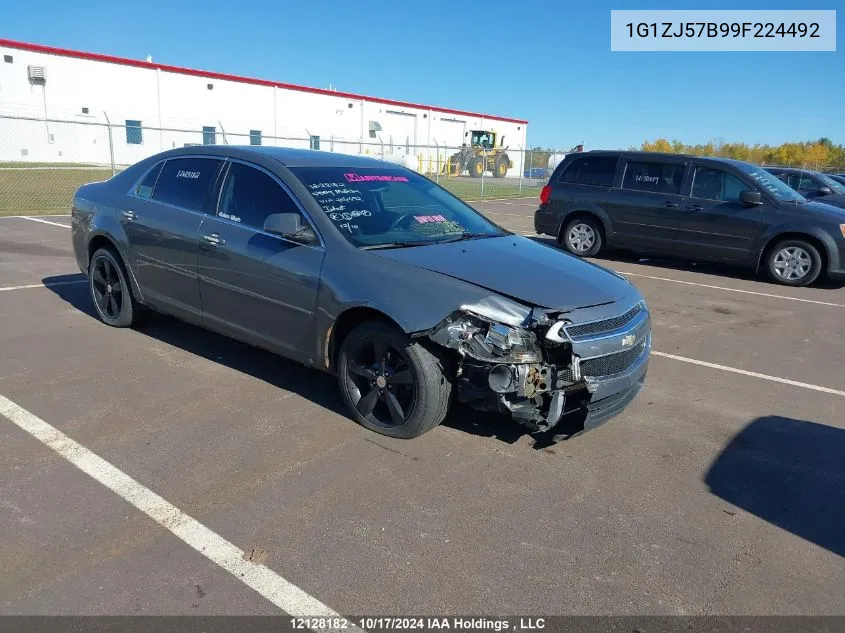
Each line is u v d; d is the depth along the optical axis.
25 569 2.59
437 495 3.29
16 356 4.92
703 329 6.82
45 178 23.16
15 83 29.83
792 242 9.38
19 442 3.60
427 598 2.56
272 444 3.72
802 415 4.57
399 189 4.82
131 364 4.88
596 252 11.15
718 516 3.24
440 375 3.62
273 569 2.68
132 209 5.26
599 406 3.65
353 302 3.73
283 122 38.38
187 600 2.47
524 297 3.49
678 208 10.13
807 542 3.06
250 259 4.29
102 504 3.06
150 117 33.56
